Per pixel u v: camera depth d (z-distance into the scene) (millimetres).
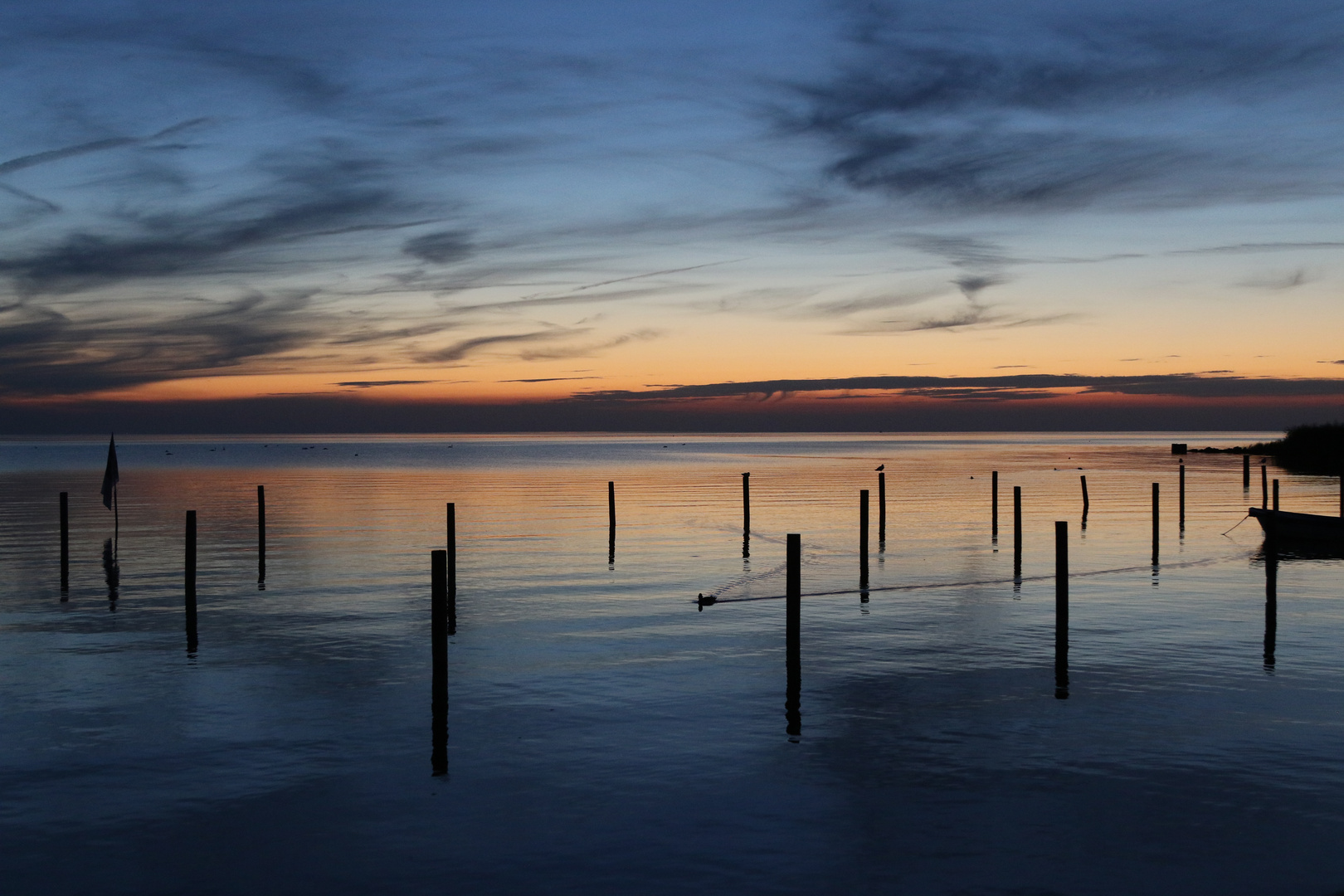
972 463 121688
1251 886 9609
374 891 9656
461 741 13820
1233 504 52594
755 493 67438
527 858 10312
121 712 15188
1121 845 10453
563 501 60188
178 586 27266
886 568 30297
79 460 156750
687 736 13984
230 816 11320
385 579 28312
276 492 69500
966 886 9664
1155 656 18344
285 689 16516
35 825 11117
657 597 25219
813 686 16484
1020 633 20578
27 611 23578
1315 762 12742
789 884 9727
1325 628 20750
